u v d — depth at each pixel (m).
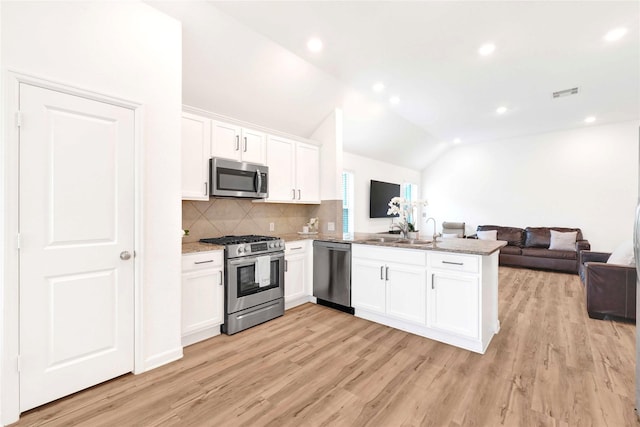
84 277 1.81
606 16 2.37
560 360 2.23
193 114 2.76
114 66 1.91
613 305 3.00
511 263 5.69
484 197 6.97
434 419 1.60
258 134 3.33
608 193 5.57
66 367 1.75
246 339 2.60
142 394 1.81
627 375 2.02
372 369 2.10
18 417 1.58
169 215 2.20
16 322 1.57
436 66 3.23
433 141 6.58
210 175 2.88
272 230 3.94
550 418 1.60
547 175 6.17
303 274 3.53
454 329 2.44
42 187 1.64
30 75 1.58
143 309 2.05
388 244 2.83
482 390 1.86
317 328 2.85
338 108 4.09
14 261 1.56
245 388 1.88
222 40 2.60
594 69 3.30
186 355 2.30
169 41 2.21
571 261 5.11
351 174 5.74
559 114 4.93
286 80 3.28
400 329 2.82
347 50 2.91
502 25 2.50
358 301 3.12
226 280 2.70
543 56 3.01
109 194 1.89
